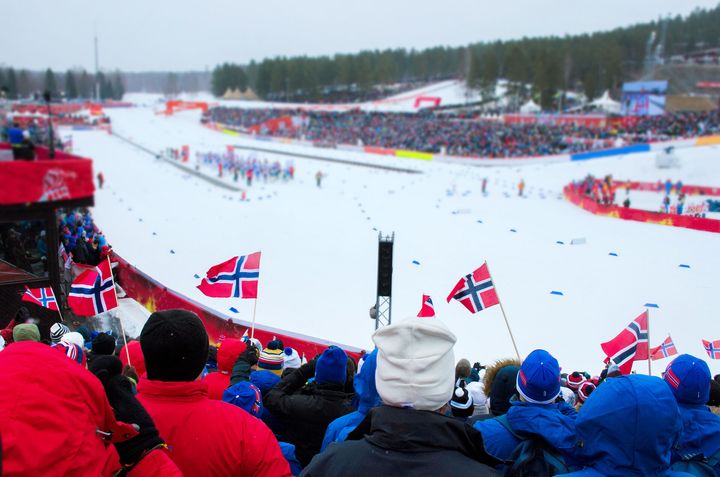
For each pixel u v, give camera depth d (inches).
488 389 187.2
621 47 5036.9
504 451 129.5
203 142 3046.3
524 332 609.6
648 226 1171.9
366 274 816.9
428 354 89.1
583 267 851.4
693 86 2923.2
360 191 1673.2
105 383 92.7
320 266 855.7
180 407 104.4
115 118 4025.6
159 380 105.3
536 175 2001.7
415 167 2228.1
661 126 2374.5
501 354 556.1
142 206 1365.7
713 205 1320.1
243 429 105.3
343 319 642.8
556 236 1071.0
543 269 842.8
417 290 745.0
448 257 911.0
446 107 3993.6
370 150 2662.4
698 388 137.1
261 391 196.1
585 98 4163.4
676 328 618.5
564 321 638.5
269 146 2918.3
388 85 5826.8
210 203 1437.0
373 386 137.7
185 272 818.2
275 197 1551.4
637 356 350.0
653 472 98.6
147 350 104.3
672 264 864.3
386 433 86.3
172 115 4232.3
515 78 4109.3
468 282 384.8
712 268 838.5
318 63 5831.7
